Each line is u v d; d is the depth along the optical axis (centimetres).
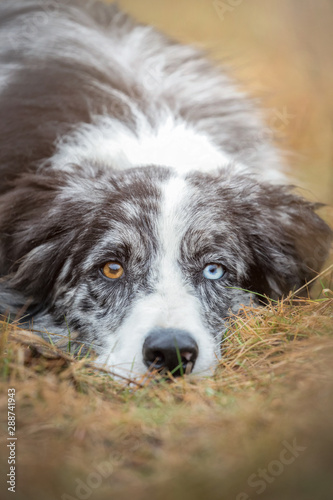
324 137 765
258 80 848
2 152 520
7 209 461
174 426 297
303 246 466
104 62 593
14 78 571
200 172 454
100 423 300
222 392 337
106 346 398
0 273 474
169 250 402
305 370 337
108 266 408
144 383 346
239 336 401
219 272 416
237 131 584
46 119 526
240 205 439
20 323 439
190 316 374
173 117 541
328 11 611
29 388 329
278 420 288
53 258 439
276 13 957
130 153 481
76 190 443
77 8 667
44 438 293
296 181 638
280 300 455
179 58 645
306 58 661
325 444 273
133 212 409
